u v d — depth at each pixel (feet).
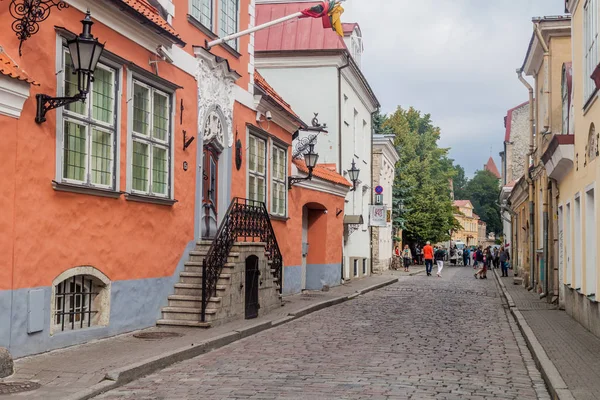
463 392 26.14
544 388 27.37
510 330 46.60
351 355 34.65
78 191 33.53
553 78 68.54
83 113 34.47
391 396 25.08
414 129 208.85
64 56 32.73
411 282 108.47
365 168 116.47
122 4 35.76
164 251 42.65
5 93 27.89
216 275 43.78
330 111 94.17
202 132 48.01
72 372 27.32
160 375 29.17
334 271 84.74
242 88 56.65
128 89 38.27
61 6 31.94
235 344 38.37
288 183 69.21
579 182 47.01
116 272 37.19
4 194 28.50
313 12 49.83
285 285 68.49
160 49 41.22
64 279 32.65
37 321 30.53
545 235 67.26
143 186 40.55
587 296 43.04
